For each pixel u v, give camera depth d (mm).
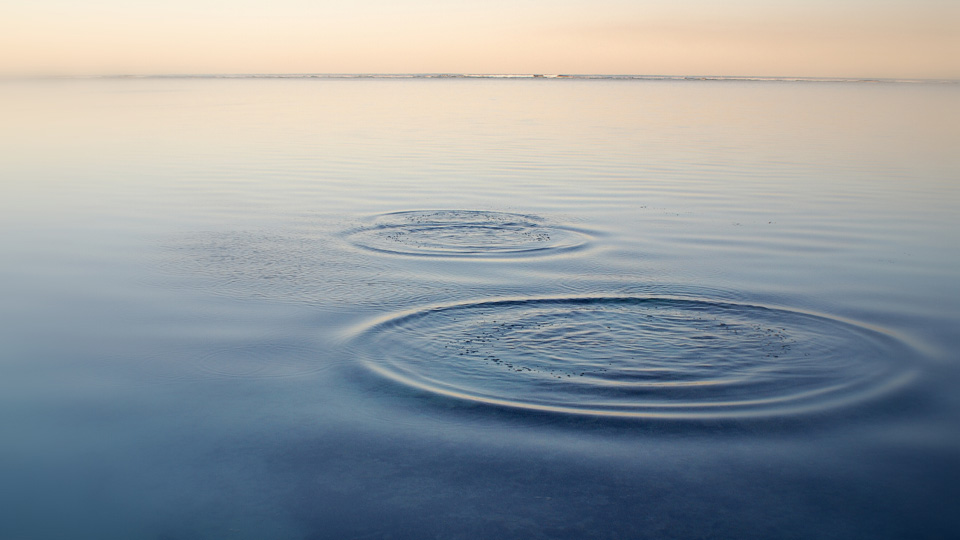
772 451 6816
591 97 98500
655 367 8578
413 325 9977
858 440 7020
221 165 26672
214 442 6949
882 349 9203
